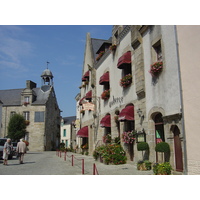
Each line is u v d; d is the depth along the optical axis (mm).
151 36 10492
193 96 7621
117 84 14812
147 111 10602
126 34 13578
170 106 8797
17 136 30812
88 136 21719
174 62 8664
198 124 7363
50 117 41812
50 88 42375
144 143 10180
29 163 14656
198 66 7480
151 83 10328
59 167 12109
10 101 40250
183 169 7992
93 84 20031
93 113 19594
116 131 14805
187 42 8023
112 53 15844
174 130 8789
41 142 37281
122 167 11047
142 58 11273
